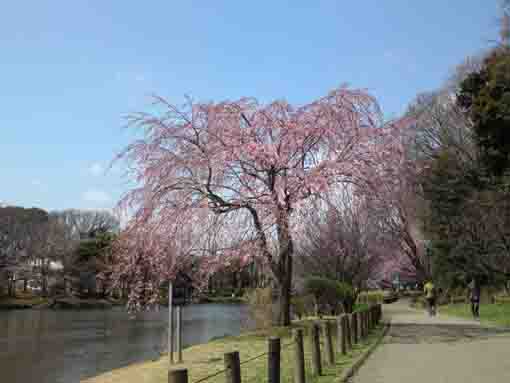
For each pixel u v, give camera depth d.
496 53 22.70
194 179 15.34
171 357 13.01
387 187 16.20
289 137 15.92
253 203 15.27
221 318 37.72
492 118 20.88
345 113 15.88
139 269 15.08
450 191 31.33
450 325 21.83
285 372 10.29
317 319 22.97
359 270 28.34
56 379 14.43
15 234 70.12
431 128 37.25
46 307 57.78
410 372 10.16
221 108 15.94
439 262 37.47
